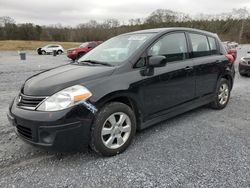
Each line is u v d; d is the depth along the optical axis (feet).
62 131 8.97
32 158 10.29
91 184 8.52
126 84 10.55
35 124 9.05
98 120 9.73
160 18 226.99
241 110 16.87
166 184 8.43
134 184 8.48
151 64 11.08
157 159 10.09
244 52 103.19
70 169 9.46
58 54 104.01
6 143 11.64
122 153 10.68
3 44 165.07
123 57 11.57
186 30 14.38
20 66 48.01
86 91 9.49
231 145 11.31
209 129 13.32
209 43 15.98
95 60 12.62
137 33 13.62
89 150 10.91
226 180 8.57
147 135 12.52
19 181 8.69
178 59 13.26
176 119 14.96
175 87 12.91
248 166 9.47
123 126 10.73
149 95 11.62
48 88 9.52
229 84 17.48
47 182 8.64
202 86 14.89
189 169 9.31
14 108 10.05
